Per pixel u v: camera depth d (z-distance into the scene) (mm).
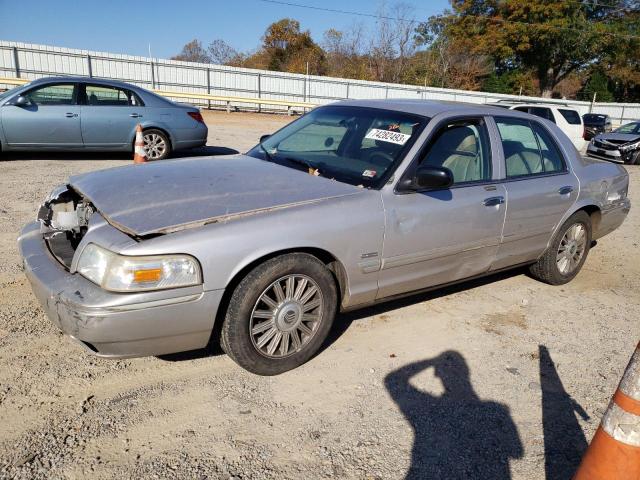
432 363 3572
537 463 2717
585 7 42938
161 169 3771
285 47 46938
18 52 23891
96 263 2771
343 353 3613
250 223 2977
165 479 2430
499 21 41812
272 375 3283
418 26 44969
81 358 3334
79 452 2555
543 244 4758
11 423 2709
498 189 4141
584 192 4887
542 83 45250
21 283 4316
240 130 17359
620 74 45531
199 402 2996
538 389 3367
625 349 3982
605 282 5434
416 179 3537
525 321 4336
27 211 6340
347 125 4203
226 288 2941
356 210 3338
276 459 2605
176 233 2812
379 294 3646
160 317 2754
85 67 25172
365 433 2836
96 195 3270
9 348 3373
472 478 2586
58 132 9422
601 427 2064
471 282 5086
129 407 2912
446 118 3949
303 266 3156
